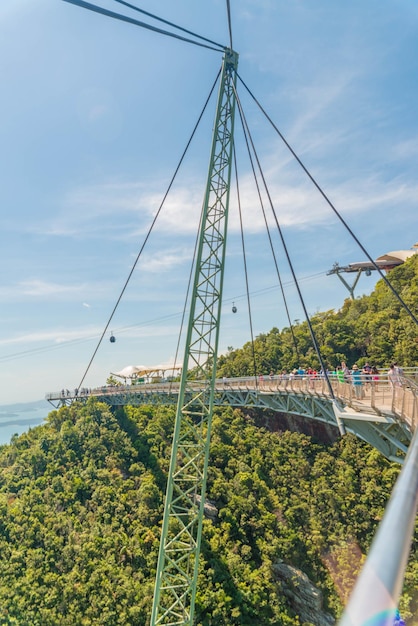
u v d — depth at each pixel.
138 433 61.31
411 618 37.78
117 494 48.56
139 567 39.56
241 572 41.47
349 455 55.44
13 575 37.34
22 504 46.06
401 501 2.37
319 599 42.75
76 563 38.91
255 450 57.41
